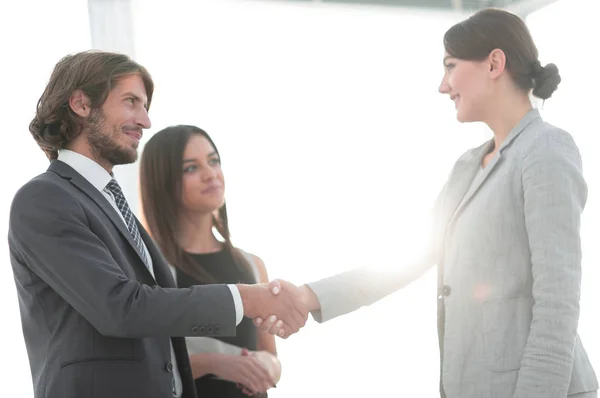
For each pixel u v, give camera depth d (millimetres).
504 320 1590
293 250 3412
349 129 3562
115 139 1697
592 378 1584
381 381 3543
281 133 3420
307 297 2092
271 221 3383
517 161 1617
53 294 1558
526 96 1730
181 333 1567
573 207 1518
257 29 3402
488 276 1620
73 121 1702
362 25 3631
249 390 2098
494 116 1732
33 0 2941
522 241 1598
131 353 1543
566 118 3629
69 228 1521
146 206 2236
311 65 3512
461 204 1718
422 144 3703
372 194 3580
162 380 1587
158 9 3201
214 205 2232
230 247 2295
